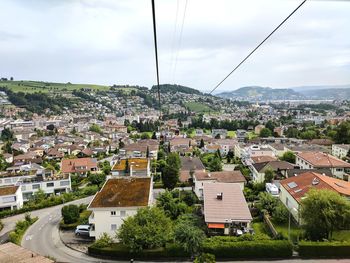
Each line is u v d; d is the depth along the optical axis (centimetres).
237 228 4122
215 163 8175
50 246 4194
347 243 3566
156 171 8562
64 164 8888
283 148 10162
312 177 5150
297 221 4462
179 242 3644
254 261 3522
